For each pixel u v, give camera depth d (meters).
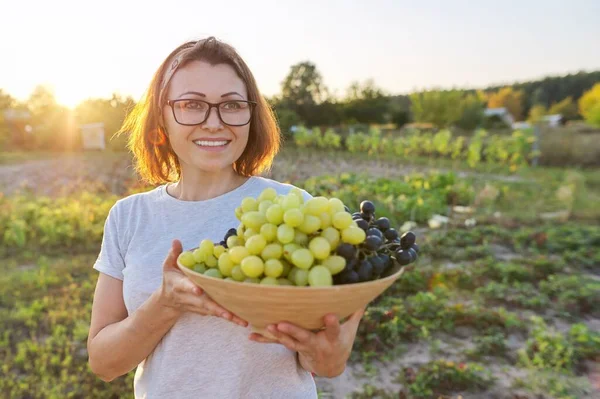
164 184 2.02
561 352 4.79
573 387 4.29
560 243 9.15
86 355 4.89
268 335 1.19
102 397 4.17
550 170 20.05
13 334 5.39
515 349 5.05
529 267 7.58
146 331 1.50
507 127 43.88
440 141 23.30
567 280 6.77
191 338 1.59
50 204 11.95
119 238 1.78
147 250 1.71
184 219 1.72
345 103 48.81
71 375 4.52
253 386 1.62
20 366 4.71
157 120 1.76
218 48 1.60
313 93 47.41
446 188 13.84
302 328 1.15
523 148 20.22
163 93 1.63
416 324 5.49
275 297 1.01
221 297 1.11
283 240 1.12
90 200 12.34
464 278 6.89
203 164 1.62
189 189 1.80
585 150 22.03
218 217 1.72
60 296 6.52
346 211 1.25
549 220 11.43
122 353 1.57
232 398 1.58
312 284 1.05
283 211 1.18
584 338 5.01
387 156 25.38
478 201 12.77
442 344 5.19
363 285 1.04
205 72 1.56
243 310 1.11
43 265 7.86
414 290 6.60
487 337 5.10
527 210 12.17
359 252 1.16
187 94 1.55
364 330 5.22
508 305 6.23
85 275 7.51
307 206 1.20
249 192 1.77
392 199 11.30
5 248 9.16
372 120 48.75
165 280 1.33
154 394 1.62
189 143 1.61
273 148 1.91
